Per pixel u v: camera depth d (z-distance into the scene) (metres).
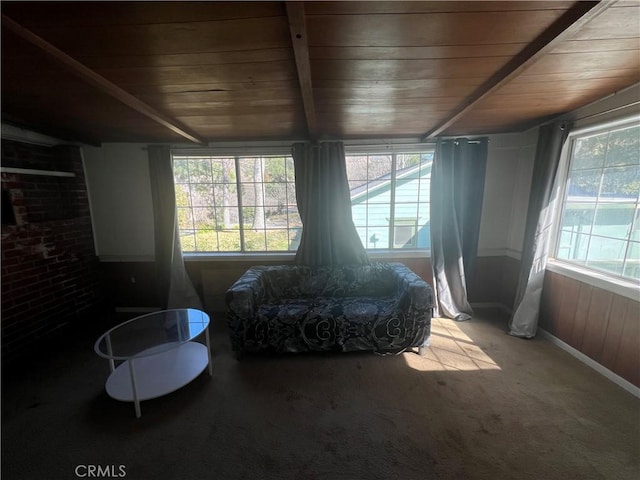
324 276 2.91
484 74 1.51
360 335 2.34
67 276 2.87
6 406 1.84
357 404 1.83
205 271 3.25
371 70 1.45
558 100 2.00
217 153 3.09
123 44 1.17
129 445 1.55
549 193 2.42
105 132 2.65
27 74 1.45
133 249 3.28
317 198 3.00
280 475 1.38
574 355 2.30
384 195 3.28
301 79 1.46
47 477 1.39
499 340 2.59
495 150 3.03
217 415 1.76
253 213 3.30
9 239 2.32
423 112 2.17
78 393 1.97
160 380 1.91
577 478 1.33
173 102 1.87
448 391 1.93
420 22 1.06
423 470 1.39
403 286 2.48
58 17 0.98
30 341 2.48
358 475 1.37
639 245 1.85
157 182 3.05
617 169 1.99
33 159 2.65
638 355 1.82
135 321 2.28
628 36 1.16
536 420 1.67
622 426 1.61
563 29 1.09
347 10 0.98
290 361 2.33
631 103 1.77
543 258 2.52
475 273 3.27
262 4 0.94
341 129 2.66
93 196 3.18
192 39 1.15
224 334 2.81
